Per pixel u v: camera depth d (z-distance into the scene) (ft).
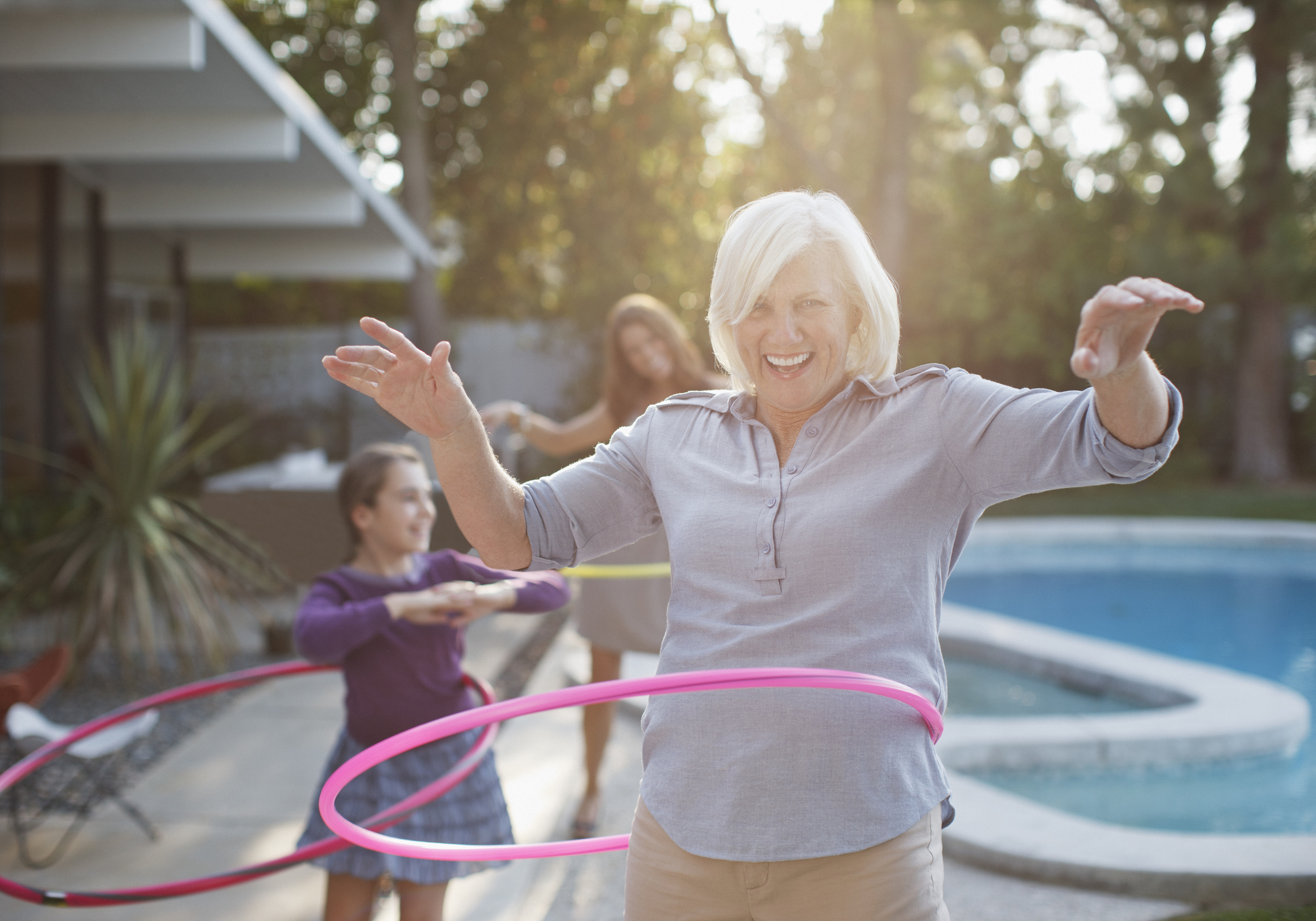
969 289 46.52
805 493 5.02
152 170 28.27
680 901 5.00
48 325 26.20
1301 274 41.55
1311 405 48.39
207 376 50.90
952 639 21.30
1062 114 46.50
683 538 5.25
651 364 12.44
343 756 8.47
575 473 5.65
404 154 45.21
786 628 4.93
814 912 4.78
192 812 12.53
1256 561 33.35
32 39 19.03
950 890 10.25
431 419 4.96
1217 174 42.65
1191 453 48.78
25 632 21.06
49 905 7.77
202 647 18.03
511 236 53.67
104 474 17.88
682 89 51.29
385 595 8.70
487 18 49.08
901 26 43.50
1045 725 14.60
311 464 29.01
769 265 4.97
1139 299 3.86
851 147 50.24
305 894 10.51
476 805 8.50
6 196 26.23
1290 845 10.48
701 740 5.02
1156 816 13.24
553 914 10.09
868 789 4.78
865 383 5.17
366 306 61.57
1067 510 40.55
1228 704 15.75
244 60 20.34
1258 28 41.45
